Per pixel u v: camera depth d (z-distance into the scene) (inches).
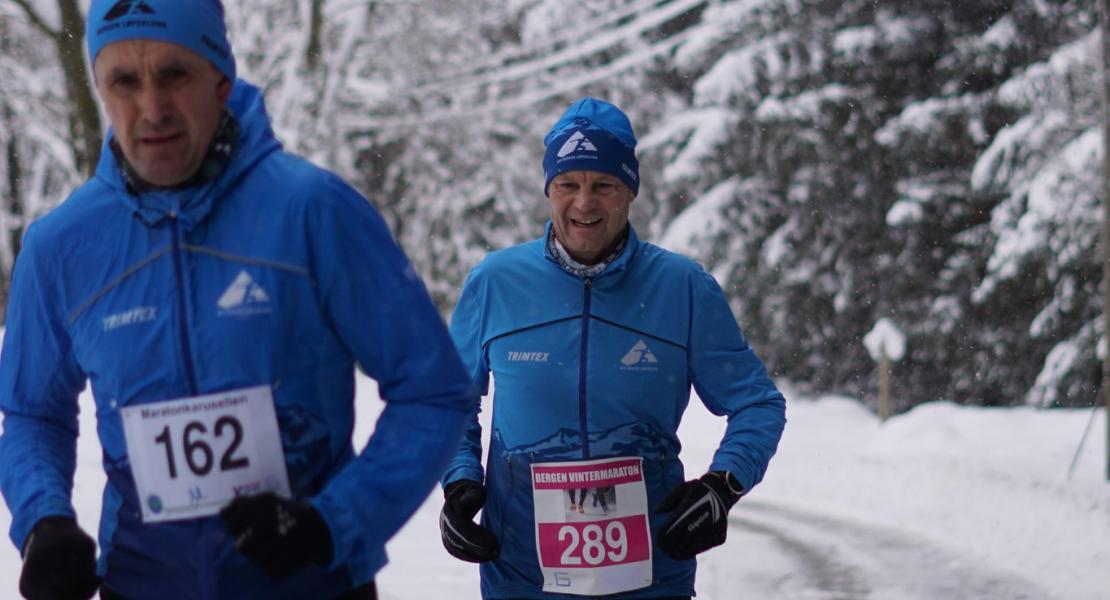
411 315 129.6
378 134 1604.3
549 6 1503.4
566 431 216.2
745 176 1546.5
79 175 1103.0
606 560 212.5
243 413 125.6
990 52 1509.6
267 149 130.4
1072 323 1417.3
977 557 493.7
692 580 221.9
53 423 142.5
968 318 1551.4
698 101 1518.2
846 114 1529.3
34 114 1248.8
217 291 125.4
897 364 1617.9
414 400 129.7
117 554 132.5
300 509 118.4
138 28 119.0
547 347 217.6
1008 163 1393.9
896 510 621.6
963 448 885.8
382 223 131.4
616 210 218.7
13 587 321.7
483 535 209.6
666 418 218.5
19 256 136.7
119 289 128.0
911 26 1523.1
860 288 1594.5
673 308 218.1
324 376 129.8
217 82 126.0
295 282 125.9
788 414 1162.0
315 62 1204.5
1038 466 776.9
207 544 126.9
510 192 1544.0
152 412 126.5
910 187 1525.6
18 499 133.8
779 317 1600.6
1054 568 466.9
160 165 123.2
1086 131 1312.7
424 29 1369.3
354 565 125.6
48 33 1026.7
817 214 1567.4
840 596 421.1
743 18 1515.7
